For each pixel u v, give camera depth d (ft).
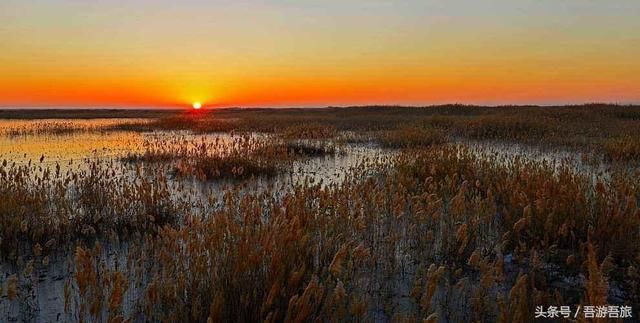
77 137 72.90
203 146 39.96
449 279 13.89
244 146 38.55
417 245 16.06
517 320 8.80
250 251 11.26
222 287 10.67
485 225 17.33
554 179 20.36
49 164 40.29
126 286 10.65
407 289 13.47
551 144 49.14
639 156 35.70
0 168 20.94
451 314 11.85
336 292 9.56
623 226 14.56
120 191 23.17
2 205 17.84
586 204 16.60
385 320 11.54
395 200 17.52
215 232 12.12
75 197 23.24
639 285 12.37
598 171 31.53
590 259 8.45
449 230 16.44
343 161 42.60
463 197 16.17
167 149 50.16
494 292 12.91
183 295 11.46
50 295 13.30
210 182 31.42
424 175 26.58
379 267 14.85
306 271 12.21
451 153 29.78
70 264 15.43
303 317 9.00
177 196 26.50
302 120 109.70
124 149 53.57
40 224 17.69
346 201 17.54
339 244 14.66
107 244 17.47
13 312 12.21
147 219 19.54
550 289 12.98
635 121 75.10
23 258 16.06
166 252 12.48
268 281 10.67
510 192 18.78
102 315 11.76
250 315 10.26
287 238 11.84
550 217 15.19
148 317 11.26
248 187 28.58
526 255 15.20
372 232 16.81
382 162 33.17
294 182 31.19
